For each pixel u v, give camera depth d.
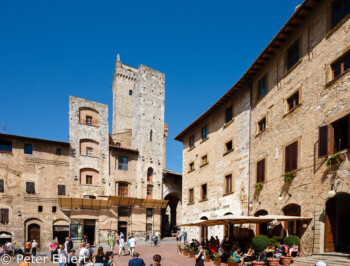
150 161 43.94
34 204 34.16
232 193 26.05
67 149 37.56
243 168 24.70
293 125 18.83
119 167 41.53
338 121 14.98
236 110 26.94
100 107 41.38
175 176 47.50
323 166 15.62
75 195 36.88
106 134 40.88
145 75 46.81
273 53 22.09
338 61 15.66
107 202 37.59
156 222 42.19
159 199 42.75
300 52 18.86
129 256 25.19
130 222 39.78
